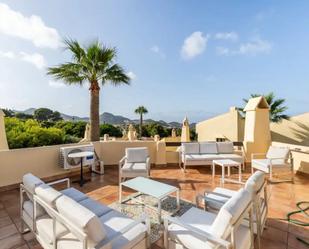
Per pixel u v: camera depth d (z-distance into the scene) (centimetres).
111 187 420
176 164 614
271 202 339
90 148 515
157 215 294
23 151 429
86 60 574
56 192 185
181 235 175
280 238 237
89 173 526
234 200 166
